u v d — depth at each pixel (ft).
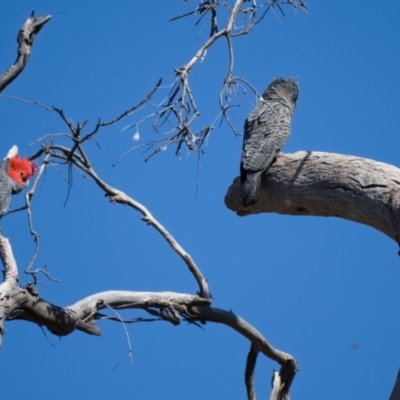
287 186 50.06
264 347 54.54
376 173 45.50
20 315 43.57
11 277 42.16
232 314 53.21
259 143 52.95
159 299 51.08
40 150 48.52
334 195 47.21
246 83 41.16
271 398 55.26
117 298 49.67
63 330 45.75
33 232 42.55
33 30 43.11
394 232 43.83
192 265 52.75
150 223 52.75
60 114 43.70
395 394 40.06
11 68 42.83
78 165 49.57
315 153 49.62
